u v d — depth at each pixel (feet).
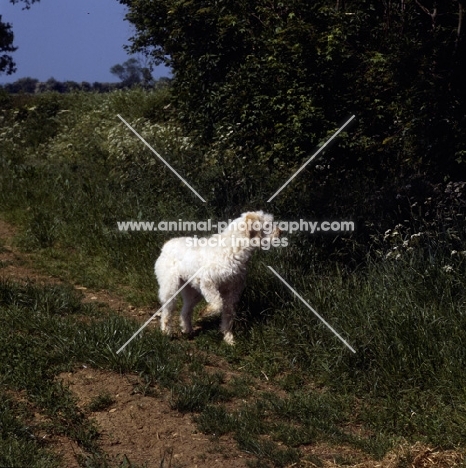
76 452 17.99
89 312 27.20
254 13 39.58
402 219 31.55
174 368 22.54
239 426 19.72
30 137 66.64
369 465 17.98
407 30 35.70
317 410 20.83
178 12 43.93
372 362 22.66
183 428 19.60
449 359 21.45
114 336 23.40
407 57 32.83
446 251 26.58
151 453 18.35
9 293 26.43
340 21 34.17
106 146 53.62
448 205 30.68
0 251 34.37
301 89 33.65
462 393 20.49
